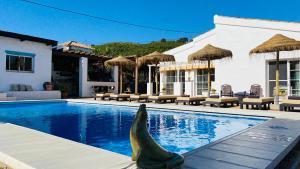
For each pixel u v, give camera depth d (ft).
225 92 52.26
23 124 28.76
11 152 13.32
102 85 75.41
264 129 19.63
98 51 122.93
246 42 51.60
